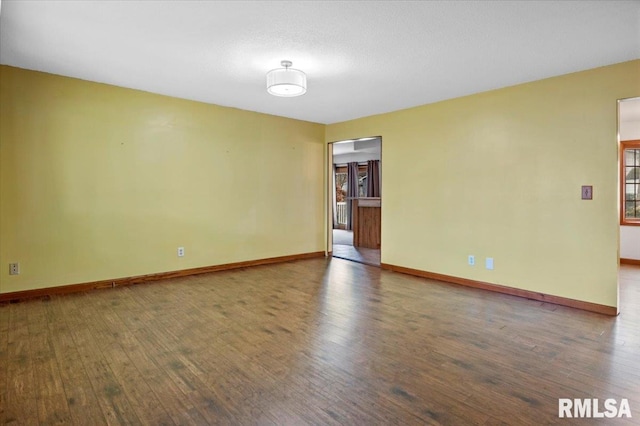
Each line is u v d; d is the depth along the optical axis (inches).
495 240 167.0
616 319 130.3
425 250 194.9
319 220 256.4
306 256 248.7
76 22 104.2
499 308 142.0
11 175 144.0
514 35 110.6
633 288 173.3
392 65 136.4
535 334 116.0
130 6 95.3
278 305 144.0
